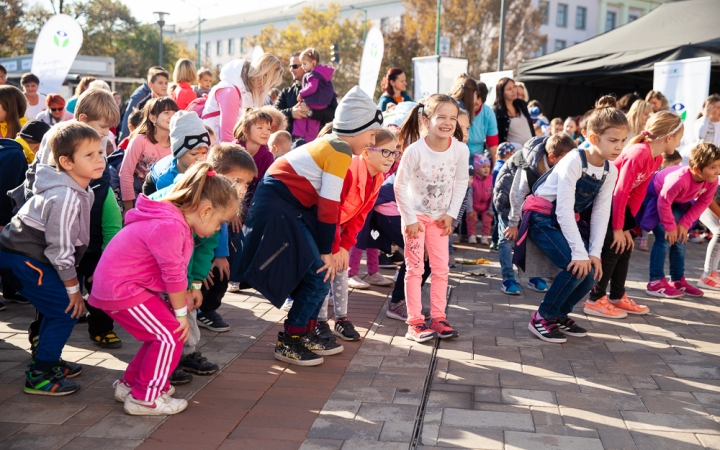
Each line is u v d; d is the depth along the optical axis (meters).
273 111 5.49
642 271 6.92
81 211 3.29
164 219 3.00
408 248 4.38
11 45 40.22
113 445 2.80
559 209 4.30
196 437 2.89
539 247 4.52
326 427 3.02
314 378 3.65
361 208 4.01
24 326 4.48
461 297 5.61
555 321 4.50
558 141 5.12
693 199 5.71
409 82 35.53
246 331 4.49
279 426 3.02
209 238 3.45
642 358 4.11
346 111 3.73
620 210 4.80
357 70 48.81
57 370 3.37
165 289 3.11
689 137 9.45
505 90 8.05
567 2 55.19
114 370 3.68
